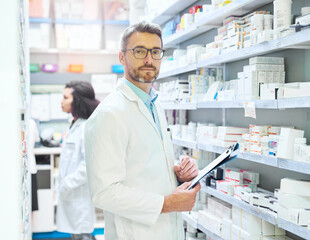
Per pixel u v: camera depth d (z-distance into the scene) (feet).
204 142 9.27
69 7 17.66
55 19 17.56
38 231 15.38
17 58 3.11
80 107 12.05
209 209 9.48
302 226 5.69
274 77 7.32
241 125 9.52
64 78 18.06
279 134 6.83
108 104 5.63
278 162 6.25
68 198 11.33
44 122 18.04
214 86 9.24
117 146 5.38
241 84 7.63
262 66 7.23
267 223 7.24
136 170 5.67
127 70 5.94
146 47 5.65
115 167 5.34
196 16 9.93
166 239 5.86
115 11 18.11
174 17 13.50
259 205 6.91
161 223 5.82
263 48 6.59
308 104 5.44
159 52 5.82
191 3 11.70
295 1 7.26
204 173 5.71
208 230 8.93
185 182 5.90
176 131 11.77
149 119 5.87
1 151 2.94
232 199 7.73
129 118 5.63
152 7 13.75
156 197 5.48
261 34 6.66
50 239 15.35
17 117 3.03
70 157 11.76
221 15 8.25
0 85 2.94
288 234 7.47
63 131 18.21
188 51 10.32
